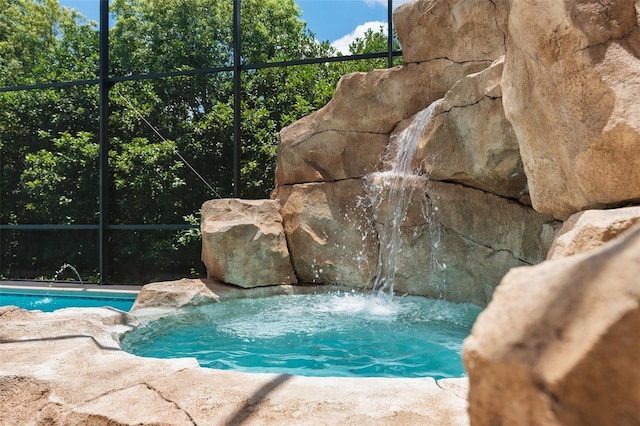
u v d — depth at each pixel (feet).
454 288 17.54
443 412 6.30
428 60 20.65
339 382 7.54
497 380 2.81
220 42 44.75
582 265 2.82
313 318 15.83
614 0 8.64
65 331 11.01
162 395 7.15
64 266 33.58
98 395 7.29
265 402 6.74
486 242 16.53
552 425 2.51
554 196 10.39
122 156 36.73
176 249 36.14
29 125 39.17
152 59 43.34
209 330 14.32
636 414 2.33
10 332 10.88
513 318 2.91
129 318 14.65
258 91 41.98
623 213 7.27
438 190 17.65
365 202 20.49
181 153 38.91
